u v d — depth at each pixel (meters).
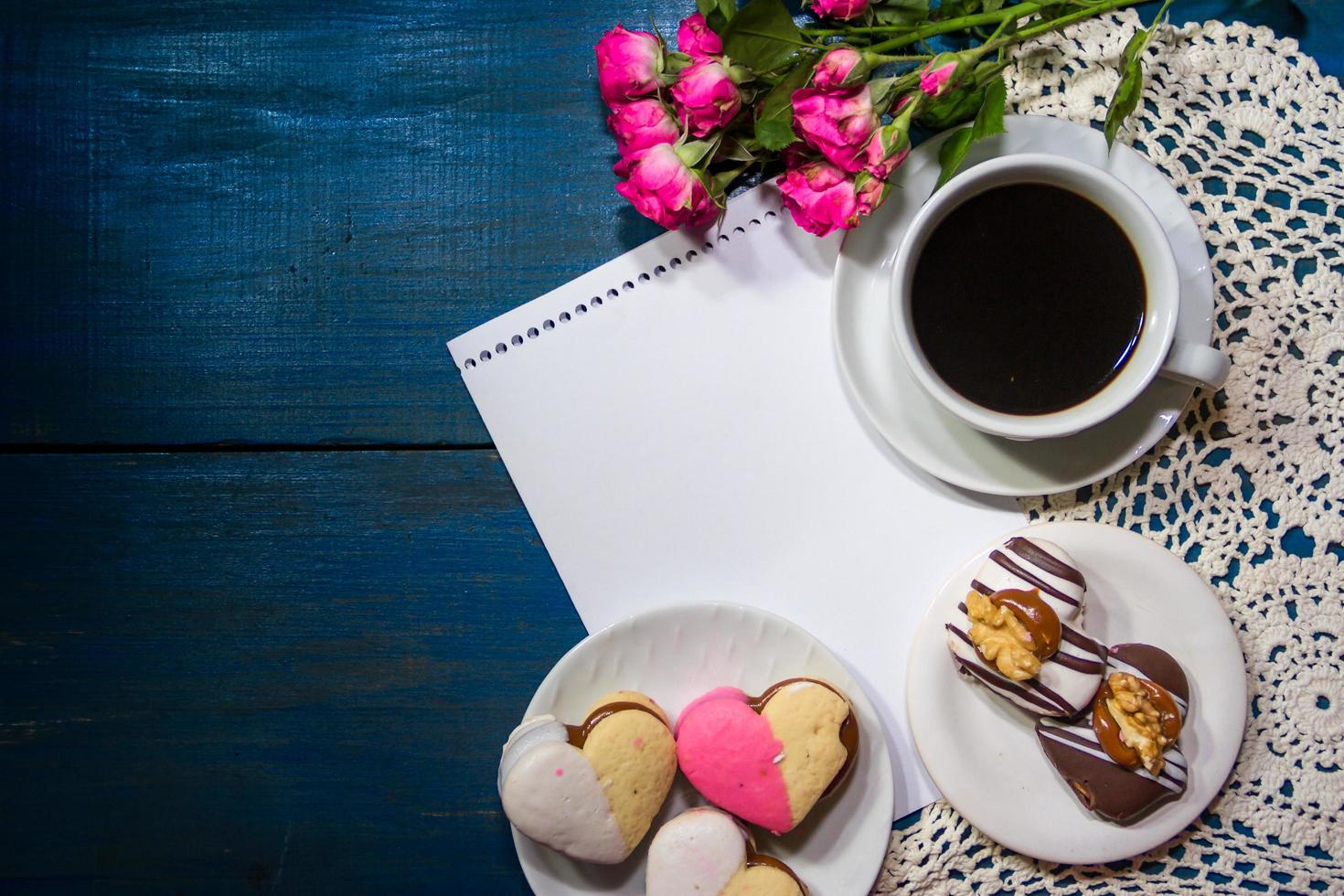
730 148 0.59
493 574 0.63
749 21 0.56
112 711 0.63
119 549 0.63
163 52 0.63
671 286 0.62
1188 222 0.58
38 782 0.63
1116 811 0.58
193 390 0.63
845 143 0.55
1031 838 0.59
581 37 0.63
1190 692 0.60
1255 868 0.61
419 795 0.63
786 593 0.61
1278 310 0.61
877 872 0.60
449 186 0.63
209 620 0.63
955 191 0.56
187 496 0.63
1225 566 0.61
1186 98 0.61
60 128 0.63
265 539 0.63
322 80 0.63
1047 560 0.58
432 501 0.63
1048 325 0.57
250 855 0.63
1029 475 0.59
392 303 0.63
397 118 0.63
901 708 0.61
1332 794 0.60
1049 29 0.57
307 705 0.63
